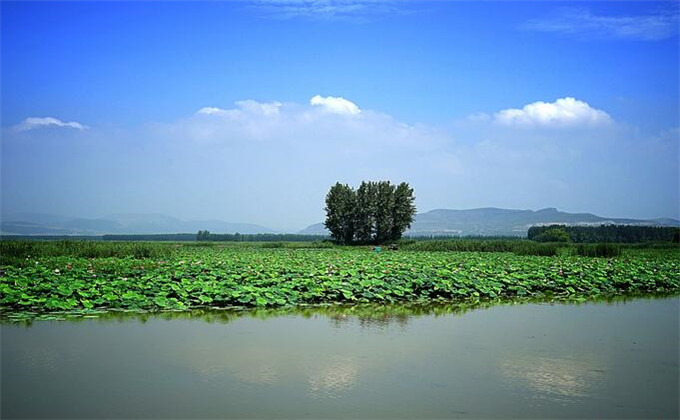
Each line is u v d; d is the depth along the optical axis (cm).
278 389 821
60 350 1015
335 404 763
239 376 880
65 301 1438
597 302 1814
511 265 2725
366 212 7956
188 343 1087
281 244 7194
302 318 1393
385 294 1764
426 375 900
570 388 845
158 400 767
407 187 8088
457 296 1873
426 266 2484
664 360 1012
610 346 1121
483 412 743
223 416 714
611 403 782
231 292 1587
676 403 785
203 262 2633
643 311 1602
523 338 1188
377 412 737
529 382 872
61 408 732
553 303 1775
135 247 3316
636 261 3219
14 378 851
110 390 803
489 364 970
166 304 1474
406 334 1212
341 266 2489
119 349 1030
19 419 693
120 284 1650
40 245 3155
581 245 4562
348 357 1002
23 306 1416
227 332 1198
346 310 1551
